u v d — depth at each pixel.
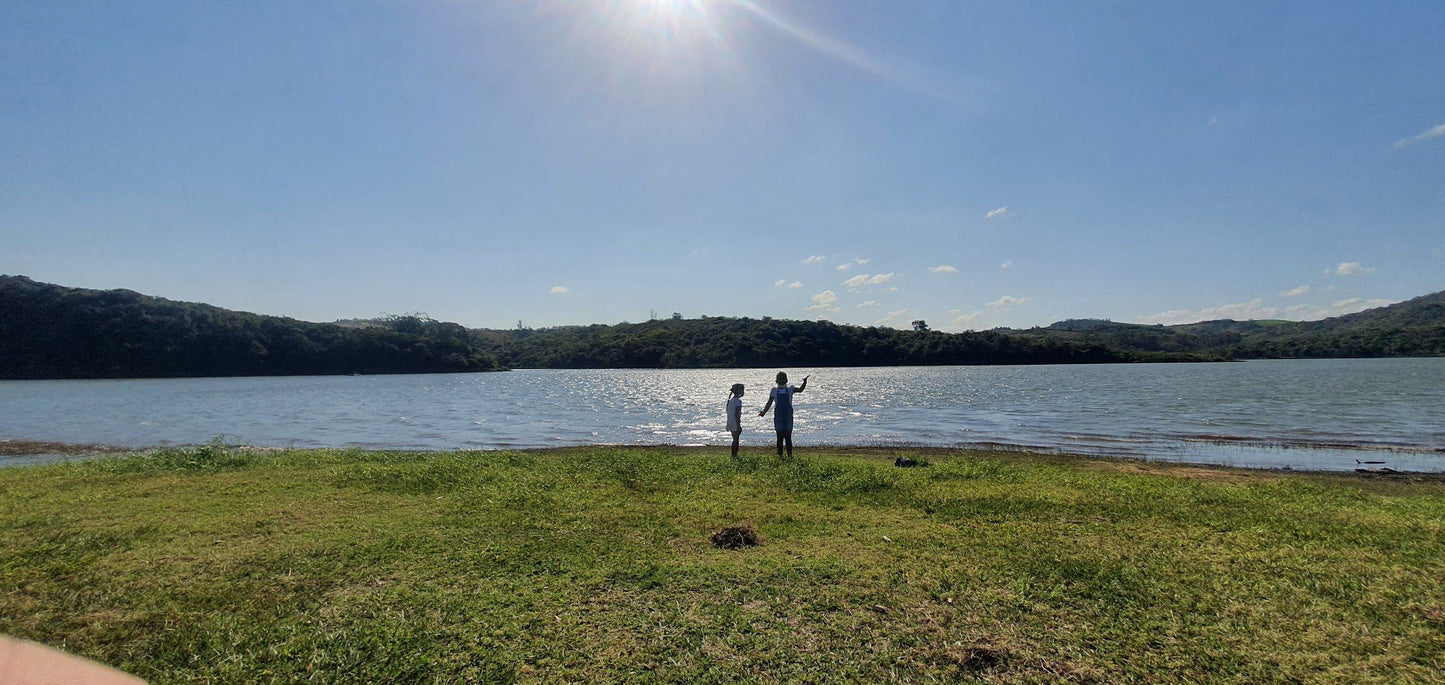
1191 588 5.18
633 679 3.82
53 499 8.55
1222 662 4.04
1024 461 15.64
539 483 9.73
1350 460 17.02
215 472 10.86
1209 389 48.88
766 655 4.09
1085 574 5.48
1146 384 57.97
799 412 32.72
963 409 33.97
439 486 9.48
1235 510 8.00
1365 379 58.56
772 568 5.64
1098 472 11.72
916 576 5.46
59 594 5.03
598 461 12.09
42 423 29.97
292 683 3.72
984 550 6.20
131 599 4.95
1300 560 5.88
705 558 5.96
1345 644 4.24
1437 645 4.22
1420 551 6.13
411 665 3.93
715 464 11.56
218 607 4.81
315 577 5.43
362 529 6.95
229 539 6.55
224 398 49.44
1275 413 30.11
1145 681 3.84
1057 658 4.08
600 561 5.84
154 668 3.90
